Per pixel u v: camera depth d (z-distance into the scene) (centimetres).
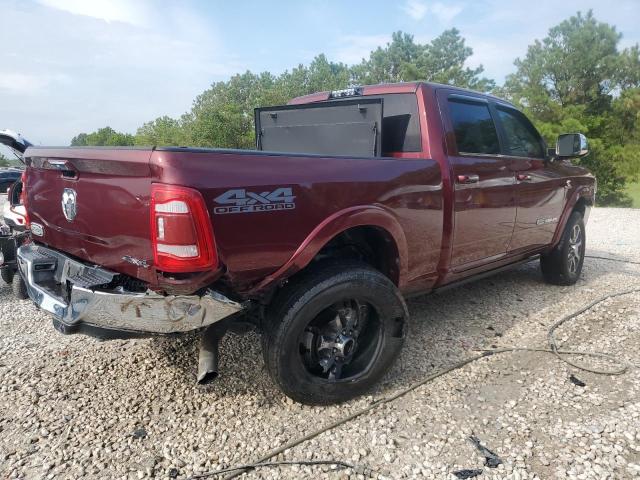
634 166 1828
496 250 425
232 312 253
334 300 284
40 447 265
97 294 257
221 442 268
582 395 311
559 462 248
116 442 269
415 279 350
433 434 273
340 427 281
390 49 2870
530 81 2044
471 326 427
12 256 516
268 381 331
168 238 234
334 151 381
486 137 411
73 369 350
